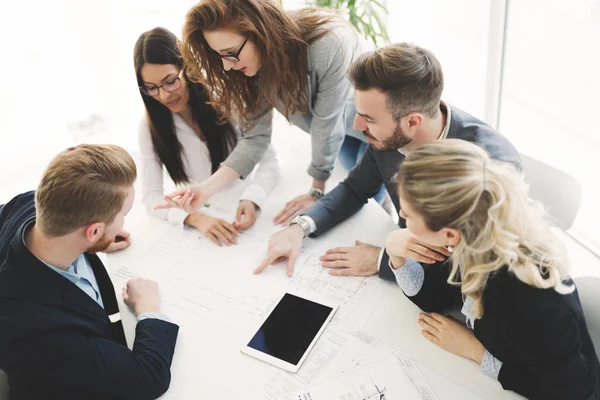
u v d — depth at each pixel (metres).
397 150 1.53
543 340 1.02
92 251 1.23
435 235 1.02
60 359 1.10
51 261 1.16
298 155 2.10
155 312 1.34
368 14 2.42
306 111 1.73
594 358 1.11
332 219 1.62
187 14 1.46
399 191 1.02
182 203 1.68
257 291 1.42
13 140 2.70
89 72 2.76
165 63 1.66
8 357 1.09
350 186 1.67
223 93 1.68
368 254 1.49
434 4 2.68
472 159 0.97
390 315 1.32
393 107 1.32
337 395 1.14
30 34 2.55
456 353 1.21
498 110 2.59
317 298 1.38
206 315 1.36
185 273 1.50
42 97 2.69
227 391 1.17
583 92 2.21
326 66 1.60
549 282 1.01
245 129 1.83
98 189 1.11
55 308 1.12
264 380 1.19
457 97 2.76
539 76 2.37
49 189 1.08
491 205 0.95
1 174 2.70
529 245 1.00
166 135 1.83
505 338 1.07
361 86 1.33
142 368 1.17
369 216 1.67
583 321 1.08
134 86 2.86
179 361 1.25
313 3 2.55
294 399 1.14
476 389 1.13
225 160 1.86
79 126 2.85
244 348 1.26
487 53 2.44
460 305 1.33
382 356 1.21
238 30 1.44
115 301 1.38
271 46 1.48
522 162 1.47
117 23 2.68
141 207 1.79
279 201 1.79
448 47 2.70
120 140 2.86
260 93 1.65
